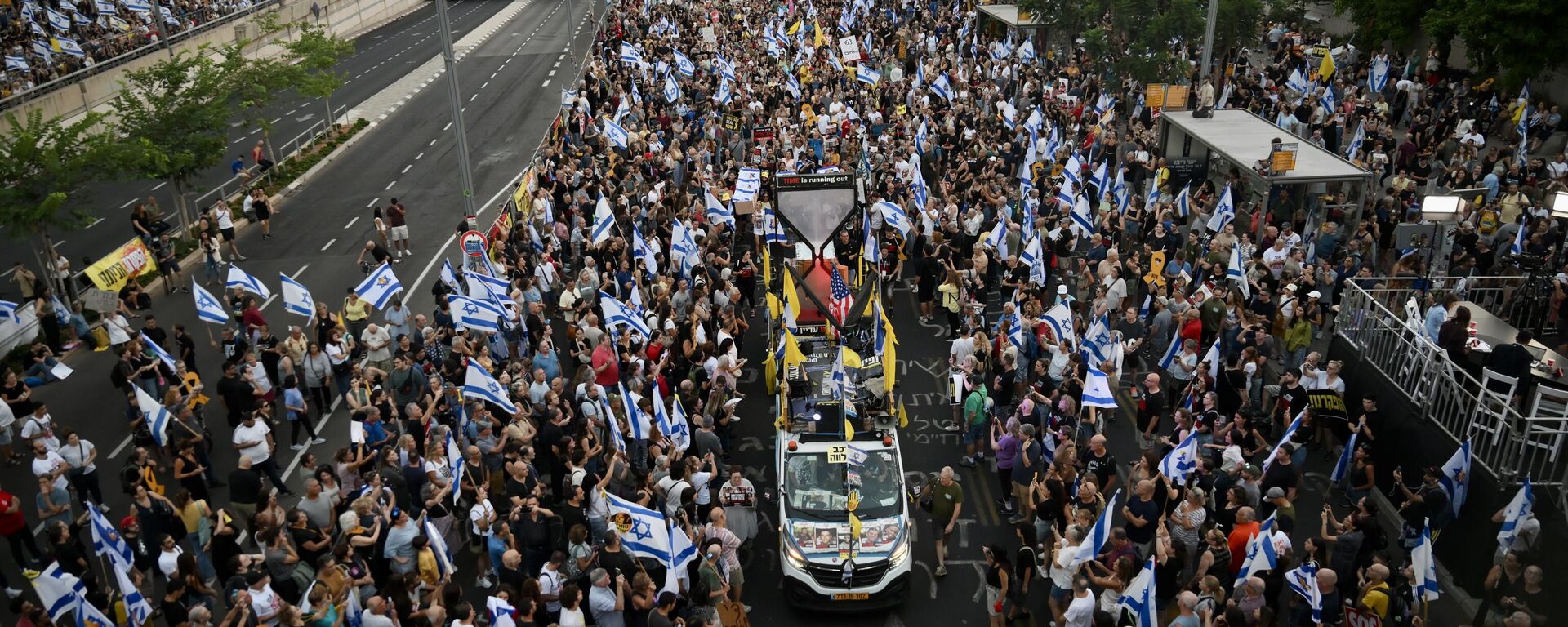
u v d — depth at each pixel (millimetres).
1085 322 24344
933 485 17156
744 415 22641
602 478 16891
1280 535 14617
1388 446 18875
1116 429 21438
